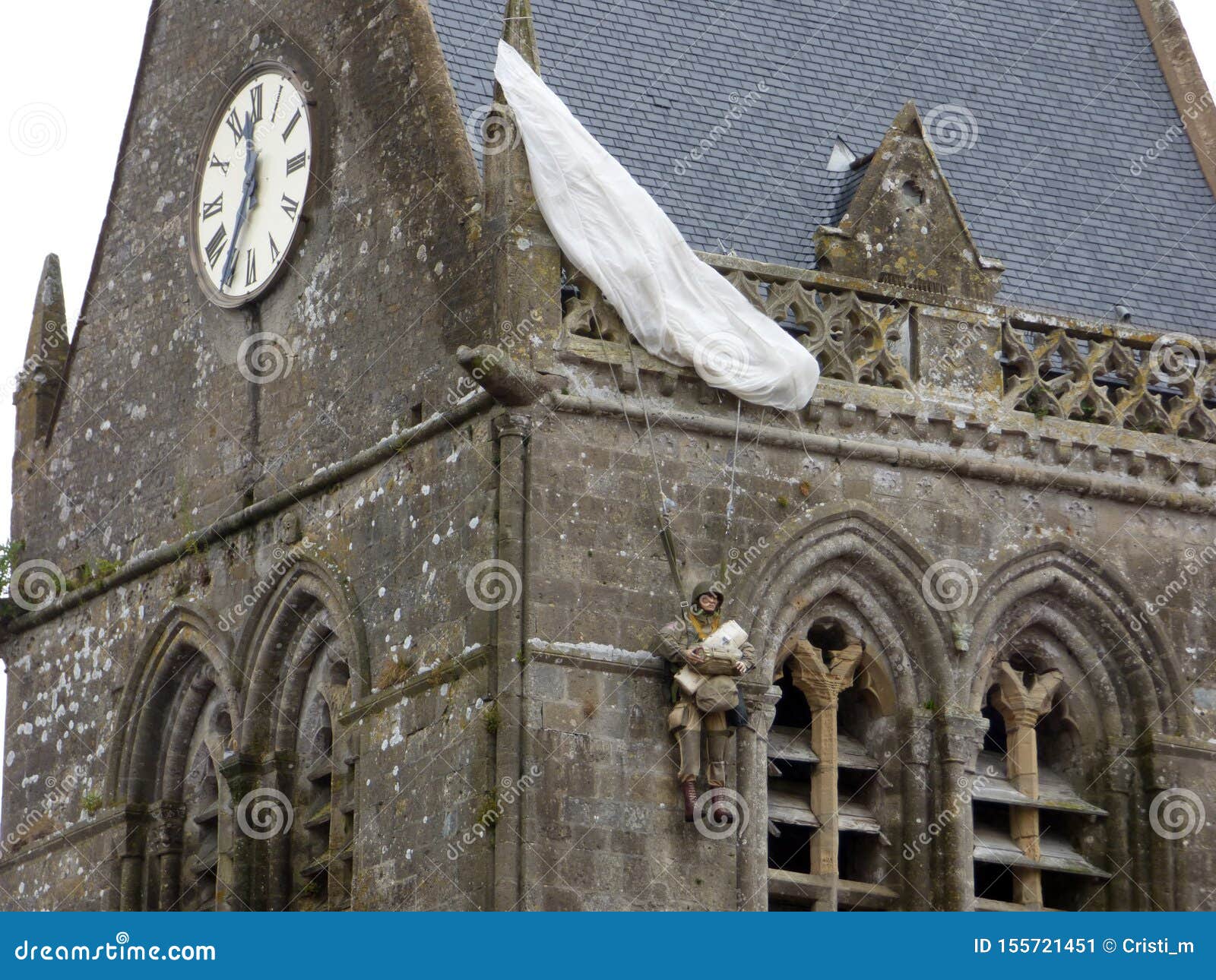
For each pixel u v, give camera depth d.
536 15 76.81
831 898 70.88
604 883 67.94
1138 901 73.88
